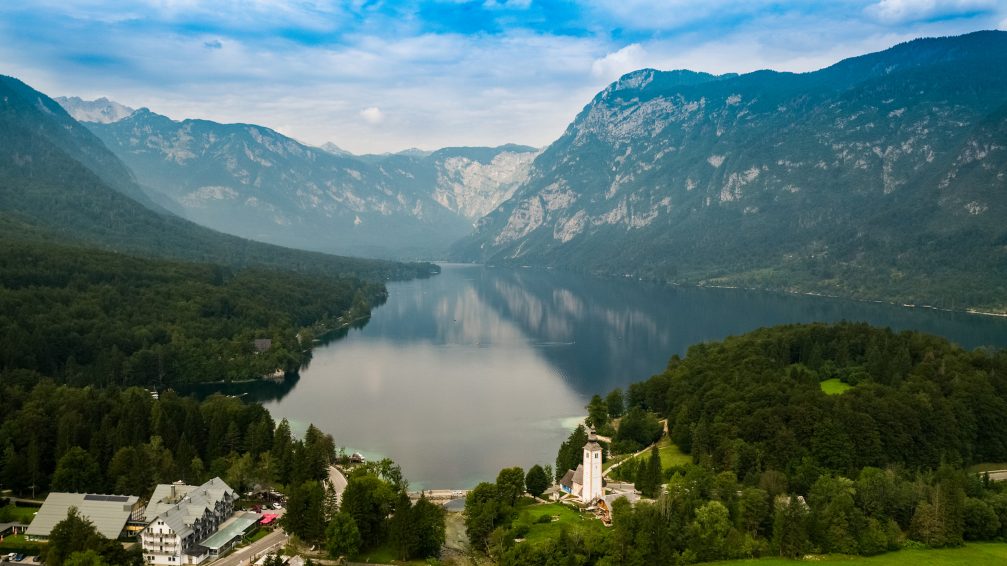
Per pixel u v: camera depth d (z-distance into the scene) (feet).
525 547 640.58
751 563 652.89
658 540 649.20
